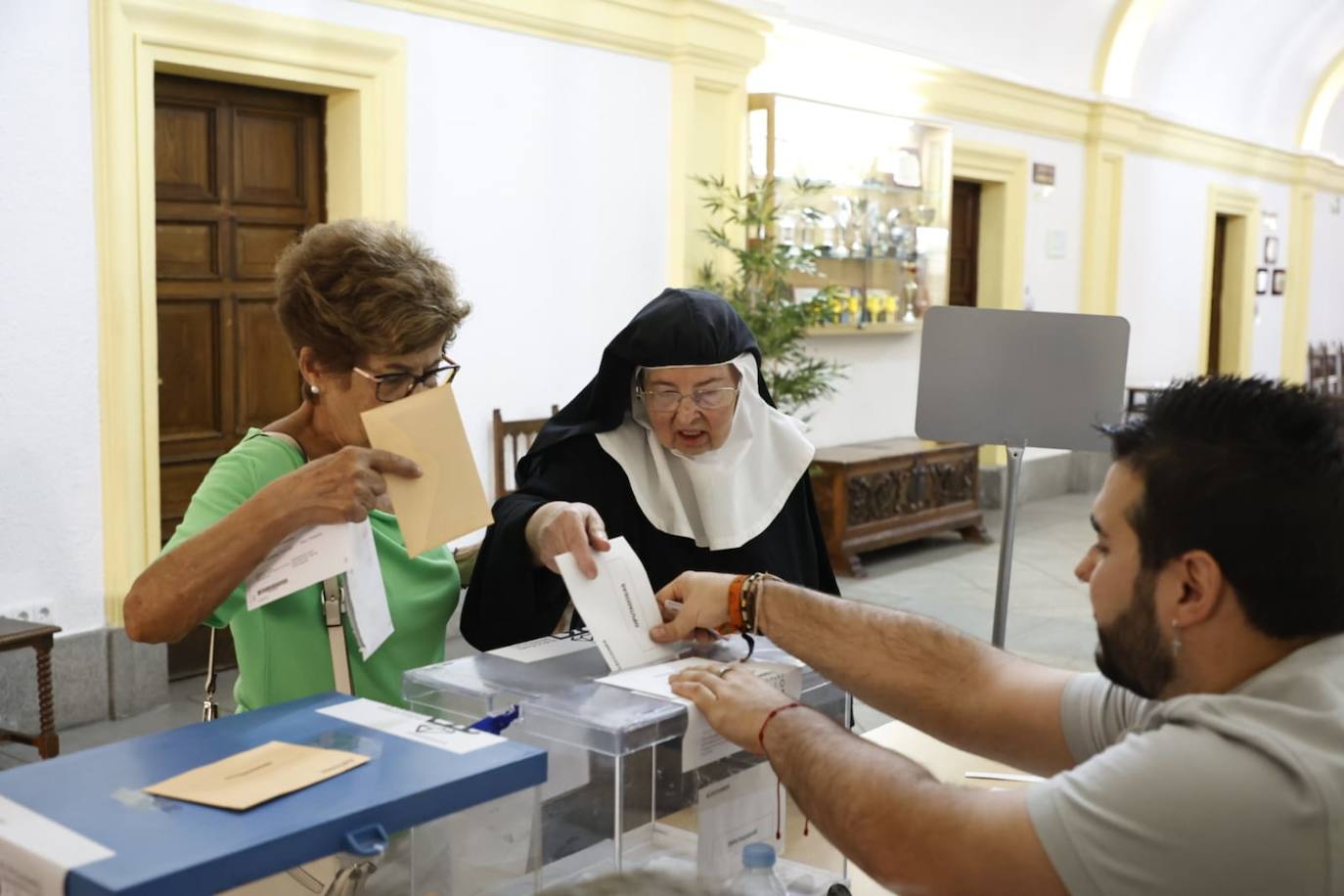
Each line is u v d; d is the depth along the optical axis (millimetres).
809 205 6895
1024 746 1487
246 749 1064
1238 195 11930
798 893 1342
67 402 4051
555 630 1896
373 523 1684
